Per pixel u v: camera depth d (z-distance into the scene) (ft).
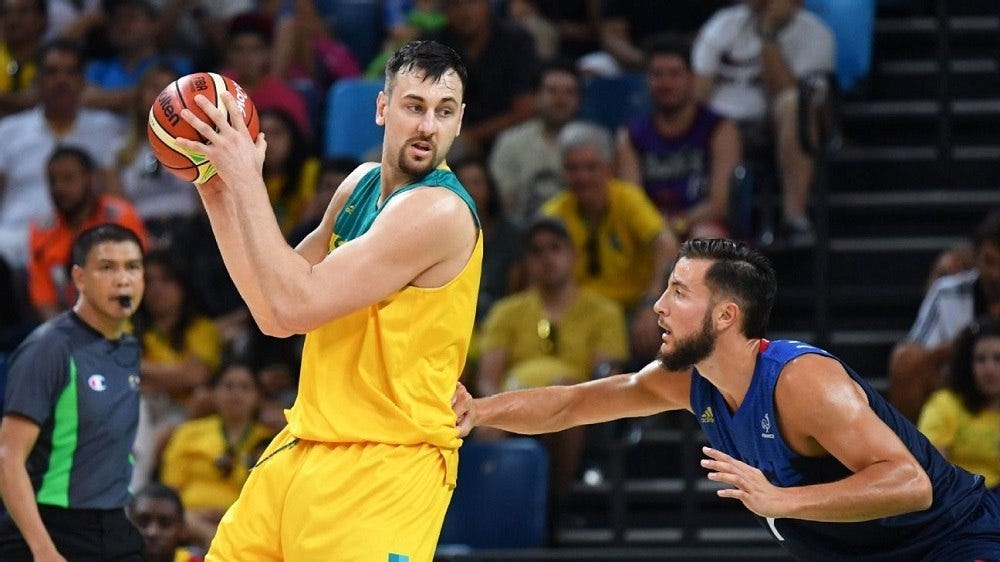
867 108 85.15
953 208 79.41
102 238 47.01
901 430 38.93
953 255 70.95
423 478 37.37
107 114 87.61
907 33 88.99
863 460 36.40
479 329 73.00
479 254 37.47
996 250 64.59
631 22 94.32
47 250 76.69
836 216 80.23
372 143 85.30
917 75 87.20
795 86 80.69
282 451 38.09
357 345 37.11
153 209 84.43
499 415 40.37
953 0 91.86
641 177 77.20
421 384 37.17
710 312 37.88
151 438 67.51
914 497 35.70
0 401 66.03
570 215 73.87
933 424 61.41
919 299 75.51
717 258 38.09
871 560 39.91
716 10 93.30
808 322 75.97
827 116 72.64
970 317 66.74
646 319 67.36
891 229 79.87
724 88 82.02
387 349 36.68
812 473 38.17
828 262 77.61
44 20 94.63
